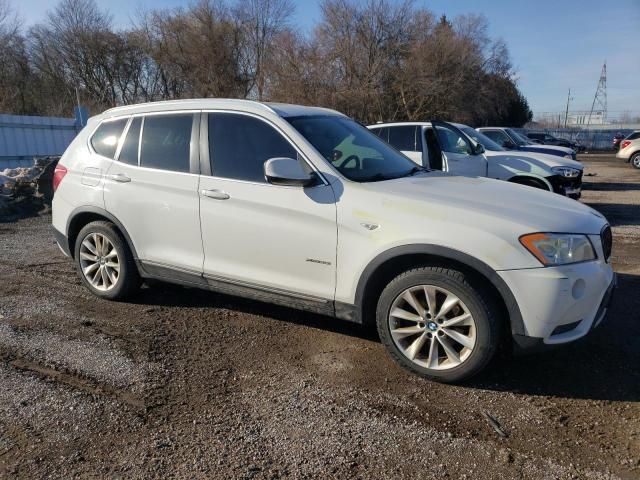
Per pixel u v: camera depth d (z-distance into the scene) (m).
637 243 7.59
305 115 4.29
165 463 2.69
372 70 35.66
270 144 4.01
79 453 2.76
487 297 3.28
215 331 4.32
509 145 13.26
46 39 44.31
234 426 3.01
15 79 41.16
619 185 16.73
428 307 3.45
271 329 4.37
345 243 3.61
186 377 3.56
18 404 3.19
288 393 3.37
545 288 3.13
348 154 4.07
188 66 42.38
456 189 3.80
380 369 3.69
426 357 3.54
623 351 3.95
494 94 45.81
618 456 2.75
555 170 8.98
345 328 4.39
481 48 43.84
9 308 4.79
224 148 4.18
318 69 35.50
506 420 3.08
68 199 5.02
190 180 4.27
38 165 11.21
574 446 2.83
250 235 3.98
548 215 3.40
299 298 3.89
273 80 37.09
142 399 3.28
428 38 37.66
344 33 35.62
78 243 5.05
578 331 3.32
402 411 3.17
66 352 3.90
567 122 76.19
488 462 2.71
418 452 2.79
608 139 50.31
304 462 2.71
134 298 5.02
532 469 2.65
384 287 3.73
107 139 4.88
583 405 3.23
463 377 3.40
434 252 3.32
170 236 4.43
